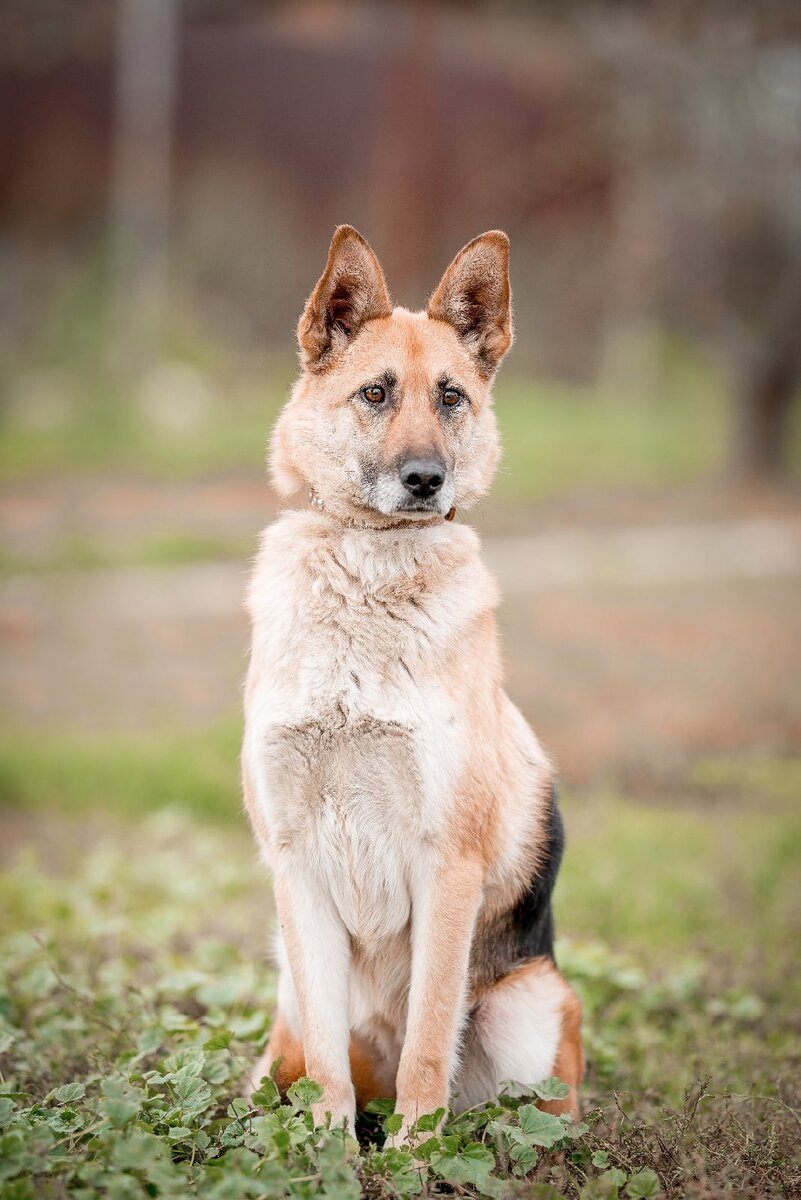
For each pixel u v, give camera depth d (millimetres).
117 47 33438
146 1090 4828
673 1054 6098
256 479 26578
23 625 17484
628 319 36469
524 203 35812
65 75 33531
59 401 28984
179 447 27766
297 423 5539
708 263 28250
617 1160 4605
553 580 20938
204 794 11344
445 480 5254
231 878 8891
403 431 5301
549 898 5645
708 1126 4918
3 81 33500
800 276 27594
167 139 33094
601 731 13703
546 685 15453
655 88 25344
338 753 4949
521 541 23469
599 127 27062
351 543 5117
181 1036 5773
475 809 4965
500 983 5332
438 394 5512
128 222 32406
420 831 4922
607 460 30078
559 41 29062
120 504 24000
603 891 8703
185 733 13016
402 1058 4879
